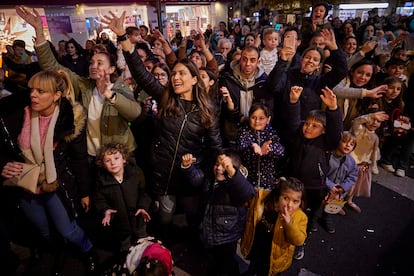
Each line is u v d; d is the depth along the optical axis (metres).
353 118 3.30
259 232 2.08
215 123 2.25
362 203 3.23
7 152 1.94
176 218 3.01
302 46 4.22
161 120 2.21
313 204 2.61
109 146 2.21
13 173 1.91
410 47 5.71
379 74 3.90
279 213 1.94
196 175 2.12
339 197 2.57
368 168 3.04
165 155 2.21
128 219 2.42
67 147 2.13
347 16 17.55
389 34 6.31
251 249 2.13
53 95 1.86
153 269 1.41
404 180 3.67
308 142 2.37
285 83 2.82
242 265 2.45
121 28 2.23
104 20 2.22
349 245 2.63
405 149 3.65
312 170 2.37
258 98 2.90
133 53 2.29
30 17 2.43
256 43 5.32
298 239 1.83
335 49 2.69
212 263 2.29
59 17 9.30
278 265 2.03
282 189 1.87
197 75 2.14
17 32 8.84
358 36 7.39
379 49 5.69
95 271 2.42
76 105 2.08
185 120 2.14
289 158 2.61
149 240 1.71
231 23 13.46
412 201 3.25
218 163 1.95
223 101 2.90
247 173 2.30
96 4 9.74
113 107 2.35
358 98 3.06
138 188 2.40
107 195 2.29
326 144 2.32
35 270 2.43
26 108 1.96
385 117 2.84
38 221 2.18
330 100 2.14
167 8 12.96
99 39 7.23
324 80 2.82
